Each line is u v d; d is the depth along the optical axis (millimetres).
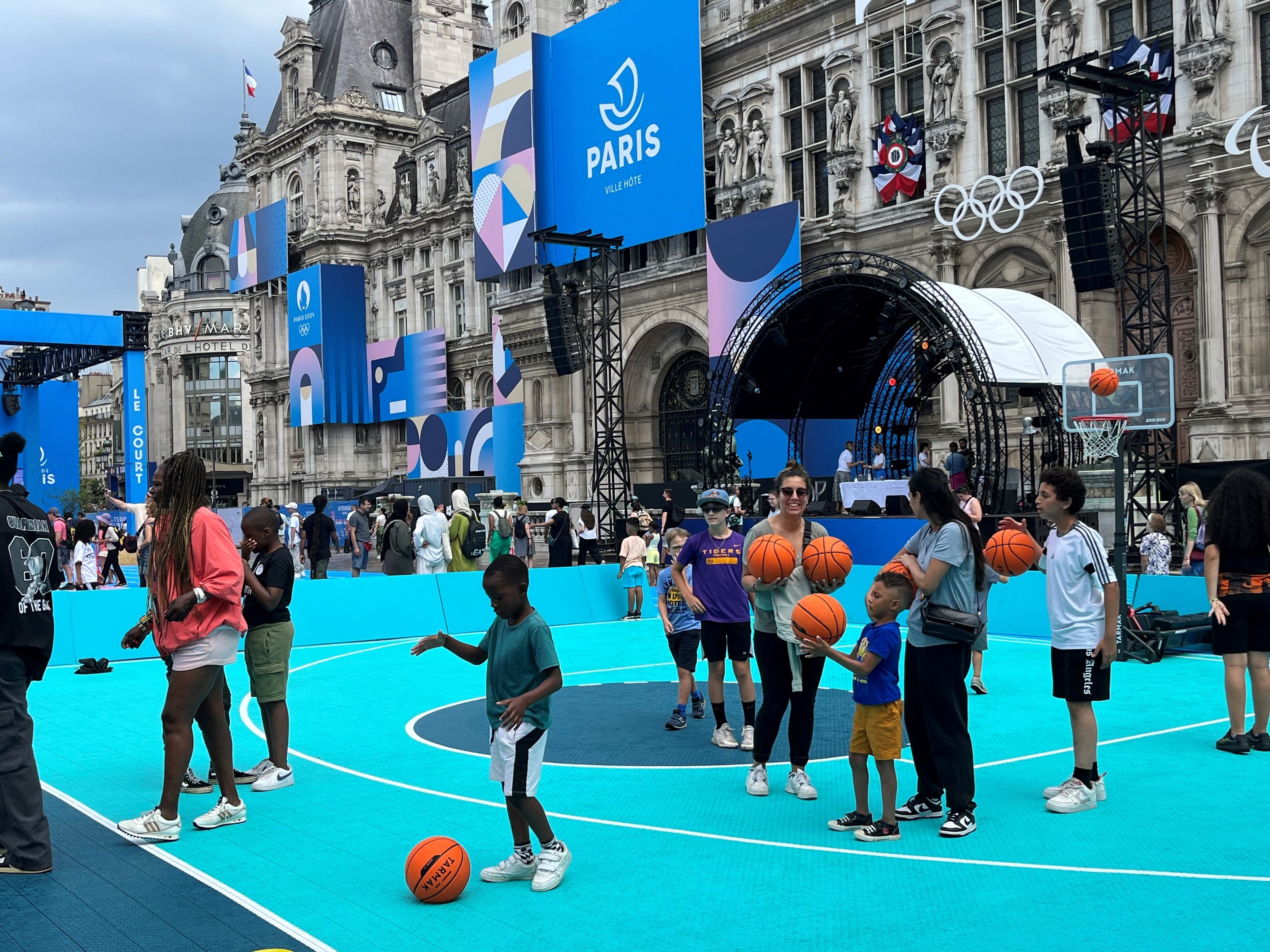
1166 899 6066
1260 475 9797
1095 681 7938
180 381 115750
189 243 117875
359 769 9859
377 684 14945
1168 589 16344
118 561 30312
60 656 17250
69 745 11266
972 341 22938
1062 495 7977
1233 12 26078
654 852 7188
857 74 34500
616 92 39219
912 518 21875
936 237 31844
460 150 57000
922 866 6750
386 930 5898
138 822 7531
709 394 29422
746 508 29672
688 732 11305
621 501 35500
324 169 65188
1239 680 9773
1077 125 23297
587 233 34844
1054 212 28844
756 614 8508
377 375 61938
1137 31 27828
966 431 30906
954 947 5473
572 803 8516
